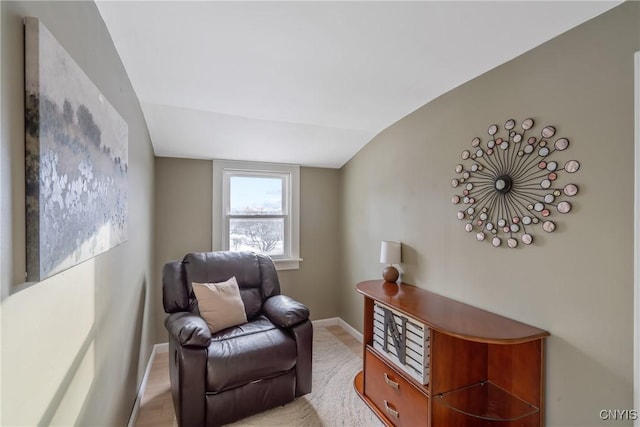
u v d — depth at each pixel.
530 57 1.54
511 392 1.60
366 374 2.14
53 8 0.83
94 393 1.15
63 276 0.88
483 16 1.32
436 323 1.54
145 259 2.33
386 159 2.69
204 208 3.07
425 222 2.23
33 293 0.73
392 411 1.87
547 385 1.44
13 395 0.65
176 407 1.83
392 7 1.27
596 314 1.27
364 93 2.06
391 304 1.85
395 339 1.86
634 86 1.16
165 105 2.14
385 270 2.44
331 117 2.45
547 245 1.45
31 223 0.70
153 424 1.85
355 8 1.27
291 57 1.63
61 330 0.87
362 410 2.00
